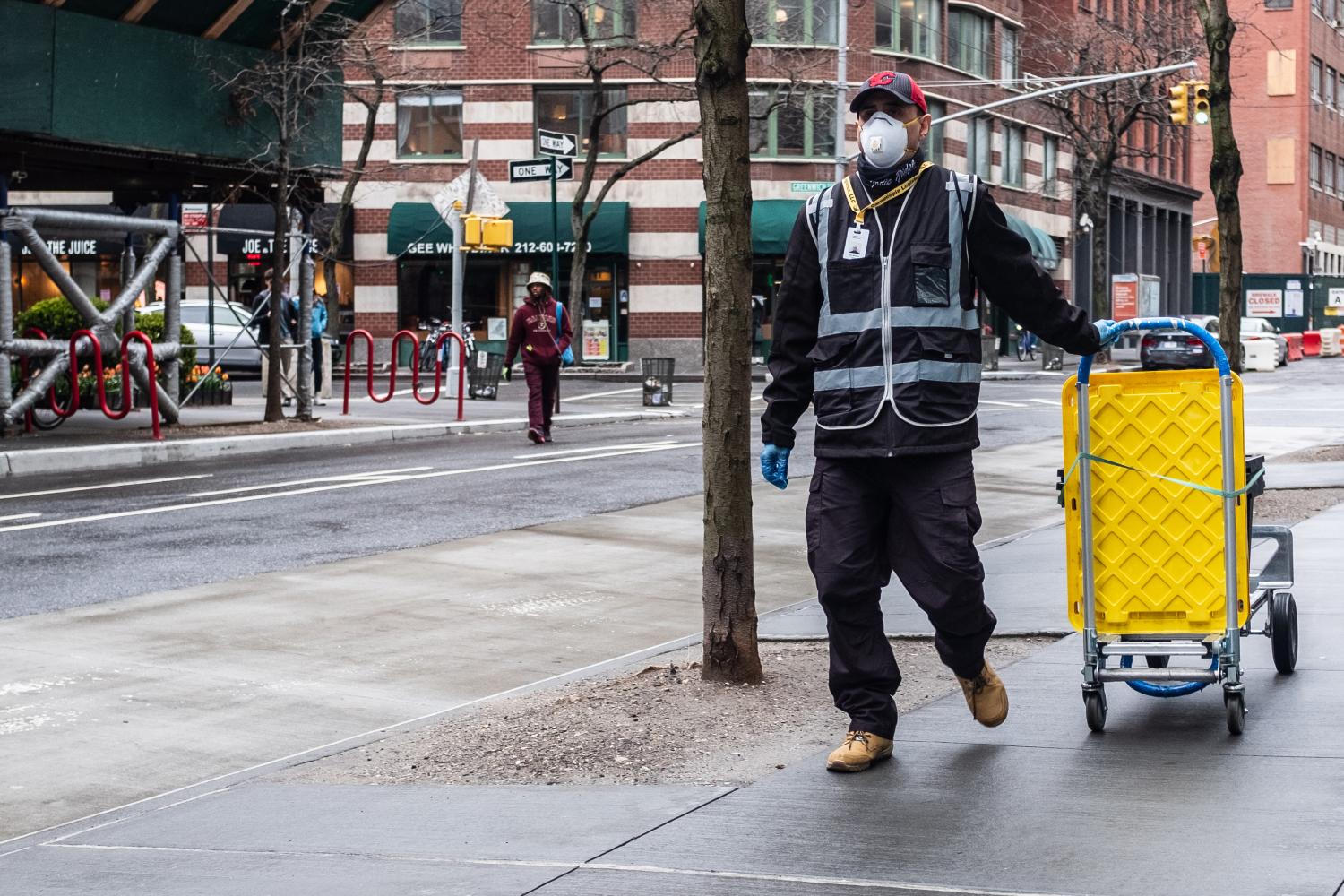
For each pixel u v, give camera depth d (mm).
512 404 28156
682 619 9648
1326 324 80188
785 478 5910
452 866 4859
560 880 4672
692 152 47469
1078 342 5770
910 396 5473
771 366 5820
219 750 6781
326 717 7309
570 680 7750
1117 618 6137
